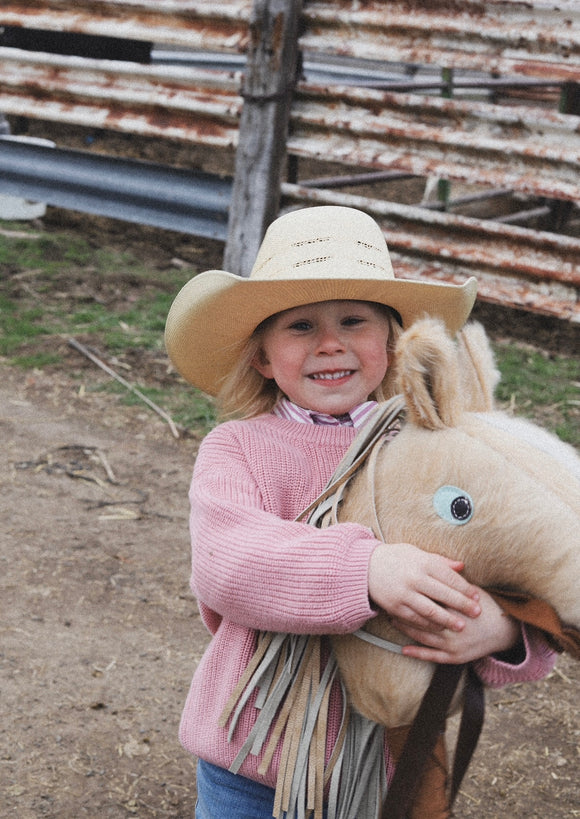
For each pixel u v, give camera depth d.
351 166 11.22
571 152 5.20
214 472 1.74
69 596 3.61
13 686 3.09
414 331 1.52
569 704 3.25
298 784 1.59
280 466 1.75
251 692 1.63
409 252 5.78
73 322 6.15
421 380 1.51
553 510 1.42
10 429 4.87
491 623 1.48
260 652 1.63
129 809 2.67
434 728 1.51
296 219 1.85
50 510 4.19
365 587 1.46
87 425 4.96
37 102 6.90
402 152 5.68
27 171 7.08
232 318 1.83
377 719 1.58
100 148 10.13
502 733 3.10
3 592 3.59
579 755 3.01
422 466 1.51
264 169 5.92
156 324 6.15
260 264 1.88
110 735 2.94
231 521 1.62
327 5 5.71
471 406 1.64
